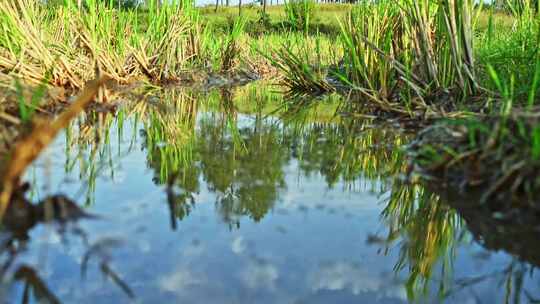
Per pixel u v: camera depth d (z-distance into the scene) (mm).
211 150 2607
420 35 3484
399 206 1775
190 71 6391
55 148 2557
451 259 1412
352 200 1827
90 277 1206
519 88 2691
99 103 3807
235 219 1607
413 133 2957
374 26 4098
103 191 1840
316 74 5773
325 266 1309
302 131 3188
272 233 1516
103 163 2279
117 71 5207
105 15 5184
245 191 1902
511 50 3584
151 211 1642
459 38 3162
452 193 1817
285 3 7645
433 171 2006
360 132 3088
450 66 3309
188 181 2010
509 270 1326
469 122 2004
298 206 1753
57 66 4039
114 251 1338
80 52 4734
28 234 1399
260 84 6660
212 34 8039
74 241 1379
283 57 6016
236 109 4223
